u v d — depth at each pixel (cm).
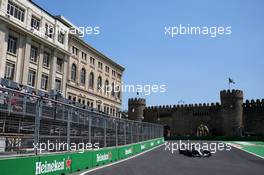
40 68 4284
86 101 5878
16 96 1080
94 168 1612
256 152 3300
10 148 1030
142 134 3431
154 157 2466
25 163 1020
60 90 4888
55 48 4647
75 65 5450
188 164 1944
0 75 3516
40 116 1166
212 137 7344
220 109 8581
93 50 6103
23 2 3953
